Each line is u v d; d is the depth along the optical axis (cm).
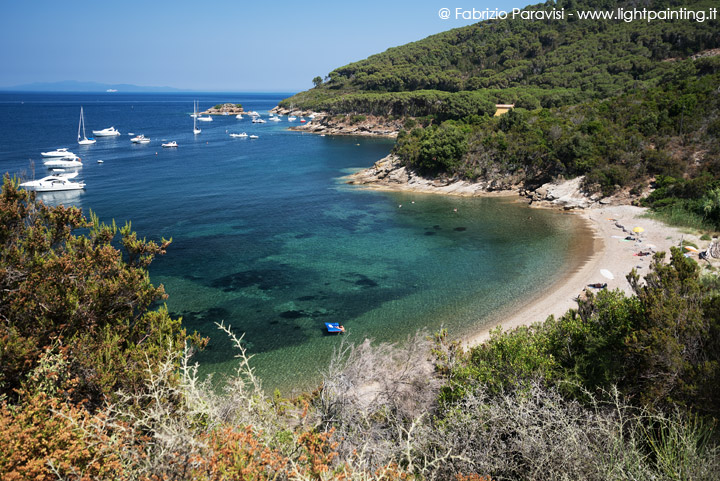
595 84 13288
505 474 793
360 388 1242
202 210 6012
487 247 4475
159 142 13700
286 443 652
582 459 716
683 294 1272
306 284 3634
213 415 623
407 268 3959
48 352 855
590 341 1361
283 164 9825
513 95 14175
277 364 2464
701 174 5044
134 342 1204
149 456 529
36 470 536
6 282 1063
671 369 1014
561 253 4178
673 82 8431
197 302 3288
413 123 15188
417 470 770
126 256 3644
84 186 7075
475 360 1552
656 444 809
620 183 5612
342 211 6025
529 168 6781
